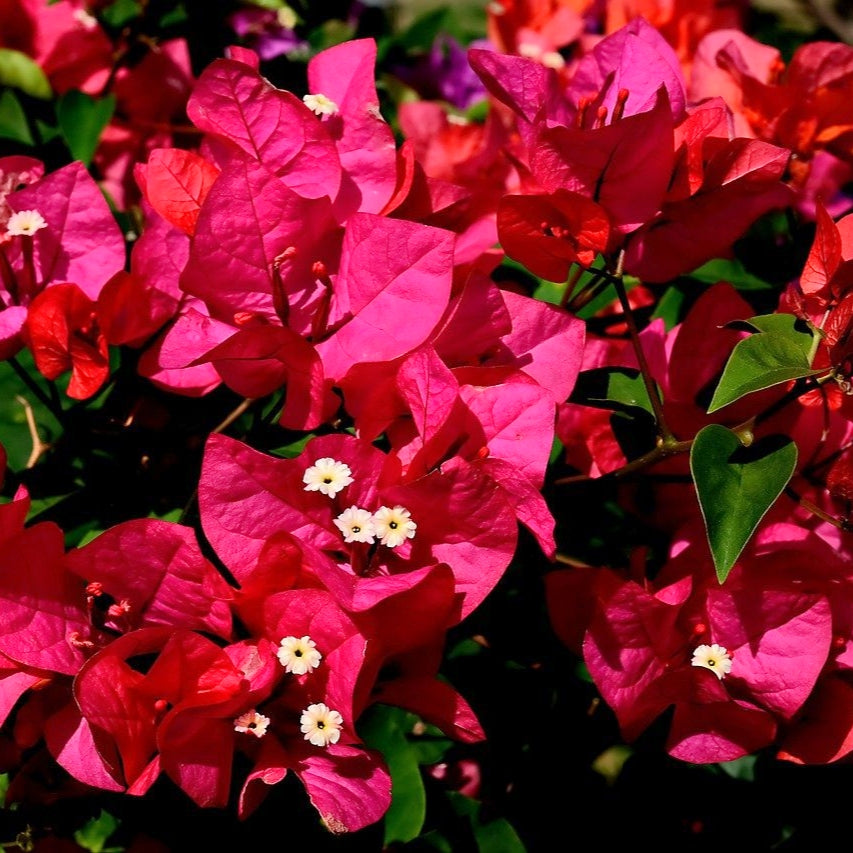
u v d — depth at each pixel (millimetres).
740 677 643
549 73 664
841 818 700
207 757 604
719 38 738
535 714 693
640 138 634
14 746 646
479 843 671
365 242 628
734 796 705
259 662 614
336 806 598
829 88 711
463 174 754
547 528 617
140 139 769
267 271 637
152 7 788
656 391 640
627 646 635
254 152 643
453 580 603
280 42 811
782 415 663
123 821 655
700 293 727
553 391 639
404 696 618
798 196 733
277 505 616
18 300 652
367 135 650
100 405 699
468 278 628
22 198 651
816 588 645
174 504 681
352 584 601
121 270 652
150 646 613
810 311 642
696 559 655
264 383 629
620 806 699
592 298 667
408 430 633
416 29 917
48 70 774
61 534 618
